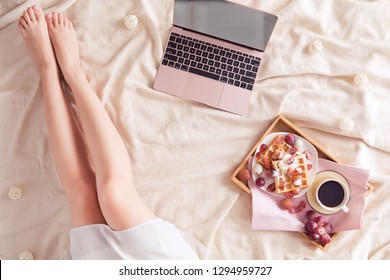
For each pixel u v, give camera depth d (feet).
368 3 5.31
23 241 5.08
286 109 5.23
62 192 5.09
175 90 5.17
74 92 4.92
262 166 5.14
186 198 5.17
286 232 5.22
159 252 4.42
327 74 5.28
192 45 5.17
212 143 5.20
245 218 5.23
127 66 5.19
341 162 5.27
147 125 5.17
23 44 5.11
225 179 5.21
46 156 5.11
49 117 4.85
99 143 4.68
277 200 5.22
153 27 5.15
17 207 5.08
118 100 5.13
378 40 5.33
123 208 4.44
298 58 5.24
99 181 4.58
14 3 5.08
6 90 5.10
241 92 5.18
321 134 5.32
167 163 5.16
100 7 5.18
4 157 5.09
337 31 5.32
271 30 5.16
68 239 5.06
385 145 5.30
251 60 5.18
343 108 5.27
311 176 5.15
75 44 5.07
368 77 5.31
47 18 5.06
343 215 5.17
